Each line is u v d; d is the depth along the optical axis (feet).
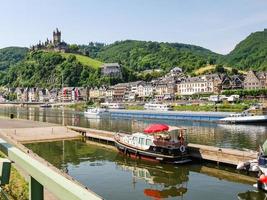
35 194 13.56
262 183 108.88
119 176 133.08
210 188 114.01
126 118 403.95
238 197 104.01
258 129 261.03
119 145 180.65
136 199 104.06
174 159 150.82
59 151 193.77
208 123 317.22
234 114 316.40
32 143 221.25
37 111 581.94
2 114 497.05
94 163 159.63
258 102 418.31
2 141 20.17
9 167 15.94
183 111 418.10
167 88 647.15
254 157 132.05
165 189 114.52
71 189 10.25
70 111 573.74
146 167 148.66
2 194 16.17
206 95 557.33
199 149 153.28
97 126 323.98
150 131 161.79
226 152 142.41
